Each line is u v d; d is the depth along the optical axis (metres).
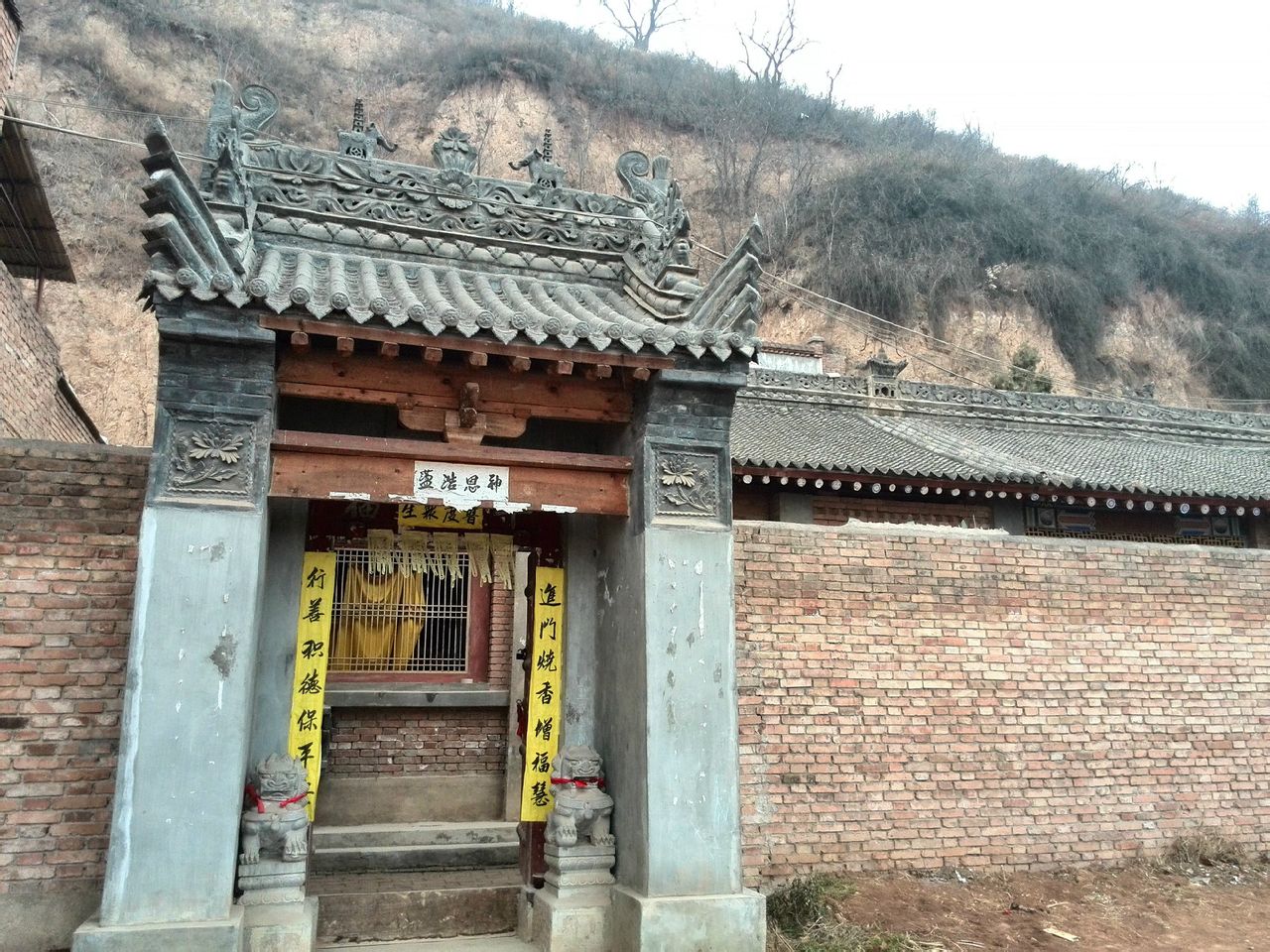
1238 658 9.26
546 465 6.37
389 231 7.45
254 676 6.39
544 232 7.85
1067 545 9.02
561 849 6.46
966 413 16.80
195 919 5.12
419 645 10.66
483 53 38.84
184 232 5.48
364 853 8.50
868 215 35.44
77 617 6.40
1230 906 7.63
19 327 11.15
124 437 24.66
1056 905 7.53
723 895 5.95
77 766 6.25
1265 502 13.23
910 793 8.08
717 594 6.37
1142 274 37.22
